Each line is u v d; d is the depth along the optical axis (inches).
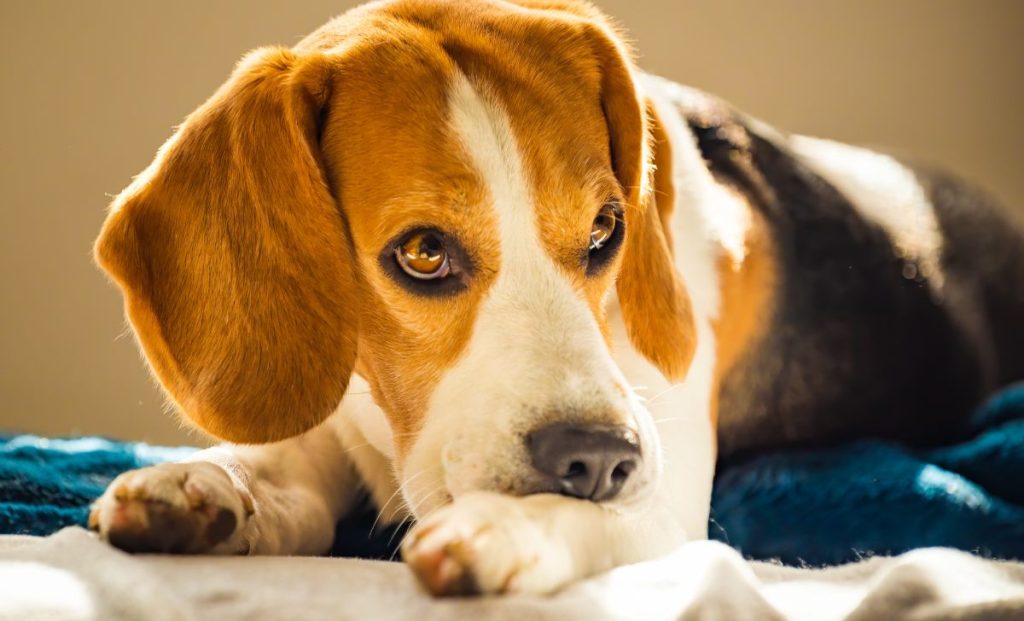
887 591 72.7
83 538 82.3
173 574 78.7
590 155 99.9
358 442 113.5
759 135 156.5
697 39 226.7
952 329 164.4
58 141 209.6
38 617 69.1
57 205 210.1
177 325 97.9
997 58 237.9
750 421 141.2
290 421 96.3
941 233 170.9
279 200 96.5
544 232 95.7
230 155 97.8
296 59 100.9
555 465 84.0
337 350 96.5
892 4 233.9
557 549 77.8
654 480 88.4
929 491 126.1
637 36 225.1
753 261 138.9
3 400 209.5
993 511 124.0
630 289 109.3
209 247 97.3
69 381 211.3
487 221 94.4
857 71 233.1
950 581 74.6
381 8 109.5
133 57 210.1
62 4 208.4
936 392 162.4
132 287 97.7
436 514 76.7
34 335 210.4
